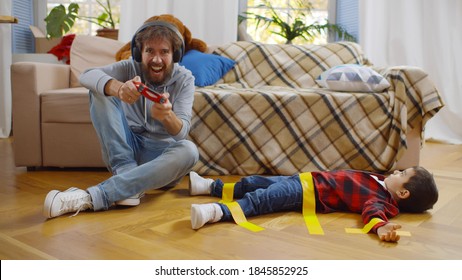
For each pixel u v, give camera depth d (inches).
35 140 85.4
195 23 129.3
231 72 107.4
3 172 85.0
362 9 131.2
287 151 86.2
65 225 53.3
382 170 89.0
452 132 137.9
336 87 93.7
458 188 76.1
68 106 84.8
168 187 72.8
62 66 100.3
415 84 87.4
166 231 51.9
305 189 59.6
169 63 61.2
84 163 86.1
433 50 137.3
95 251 45.4
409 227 55.3
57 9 126.5
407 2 134.1
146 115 66.3
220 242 48.7
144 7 127.3
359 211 60.4
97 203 57.6
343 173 61.4
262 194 58.2
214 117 84.5
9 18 76.2
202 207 53.5
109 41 110.2
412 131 88.7
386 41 136.6
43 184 75.4
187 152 60.5
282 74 109.0
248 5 142.8
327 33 144.4
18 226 52.9
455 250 47.7
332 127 87.0
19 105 84.8
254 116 85.4
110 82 59.1
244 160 85.4
